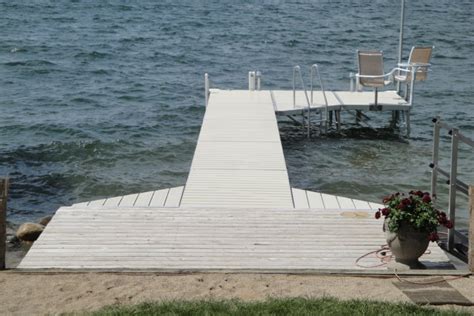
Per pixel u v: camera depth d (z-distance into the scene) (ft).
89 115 68.23
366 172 51.21
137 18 153.69
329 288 23.65
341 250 27.91
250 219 31.48
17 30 132.05
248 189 37.17
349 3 188.44
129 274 24.93
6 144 56.80
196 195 35.88
